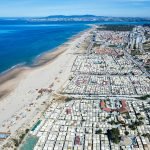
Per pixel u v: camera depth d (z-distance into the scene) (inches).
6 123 4362.7
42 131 4094.5
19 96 5575.8
